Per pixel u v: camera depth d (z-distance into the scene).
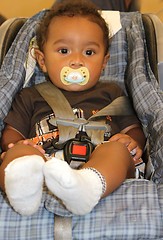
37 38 1.18
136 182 0.79
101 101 1.10
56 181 0.66
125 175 0.80
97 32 1.09
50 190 0.69
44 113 1.05
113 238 0.71
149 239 0.72
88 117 1.05
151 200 0.75
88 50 1.08
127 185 0.78
